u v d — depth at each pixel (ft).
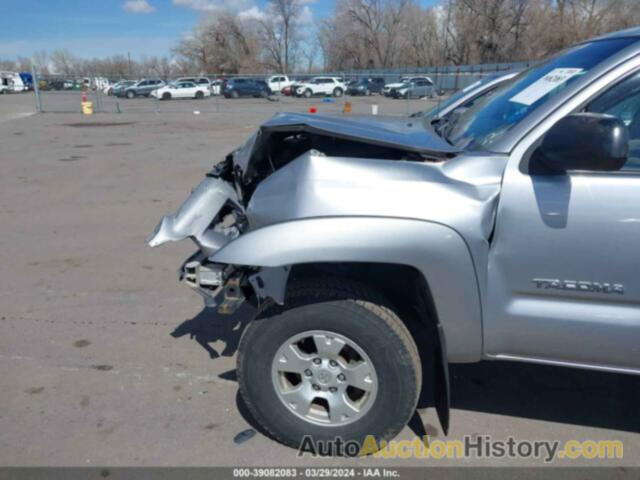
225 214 9.53
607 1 151.33
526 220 7.46
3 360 11.68
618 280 7.36
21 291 15.44
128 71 298.97
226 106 104.78
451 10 187.52
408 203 7.45
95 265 17.58
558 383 10.77
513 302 7.75
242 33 241.35
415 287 8.48
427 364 10.80
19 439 9.10
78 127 65.05
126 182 31.07
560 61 9.34
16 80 190.19
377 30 218.59
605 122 6.70
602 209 7.25
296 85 135.44
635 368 7.70
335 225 7.45
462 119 10.80
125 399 10.27
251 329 8.31
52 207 25.09
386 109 93.15
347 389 8.39
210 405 10.07
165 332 13.00
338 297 7.83
